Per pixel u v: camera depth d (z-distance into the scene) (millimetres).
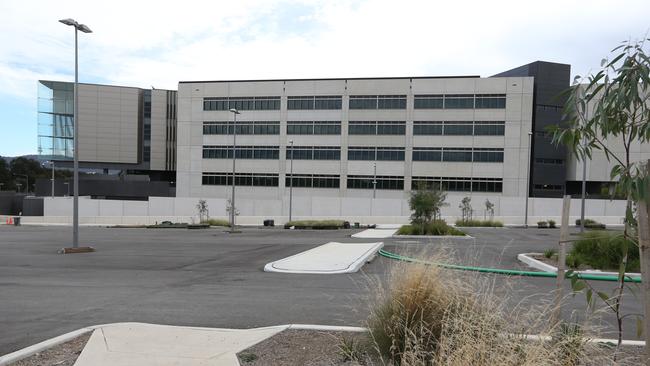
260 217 47406
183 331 5836
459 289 4480
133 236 29172
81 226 43812
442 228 28125
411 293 4500
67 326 6422
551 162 64875
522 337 3576
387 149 63562
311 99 65625
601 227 40438
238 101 67812
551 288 9242
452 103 62250
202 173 68625
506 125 60750
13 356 4840
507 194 60531
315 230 36469
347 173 64312
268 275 11492
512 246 20078
